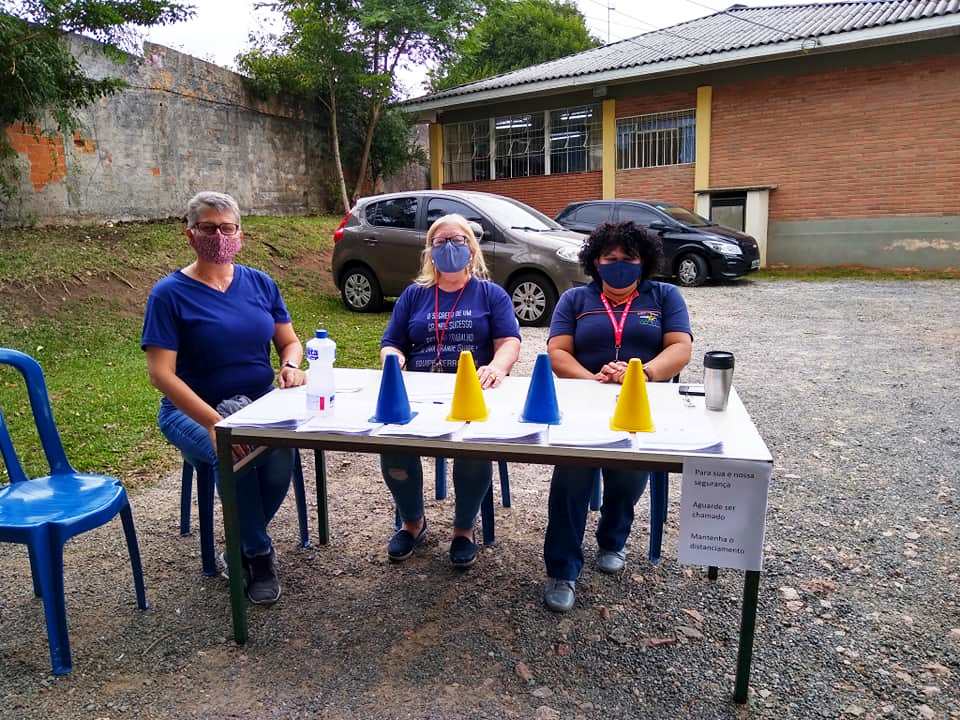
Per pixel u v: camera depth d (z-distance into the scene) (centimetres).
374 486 394
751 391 550
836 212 1355
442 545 327
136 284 852
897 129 1278
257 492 278
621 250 304
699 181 1472
